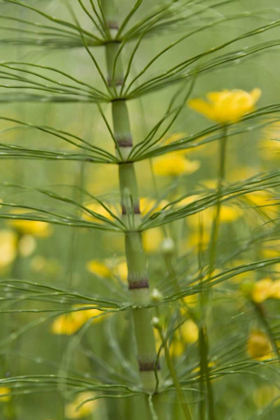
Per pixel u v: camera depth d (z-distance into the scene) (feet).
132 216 1.86
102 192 2.49
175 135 2.18
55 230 2.67
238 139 2.58
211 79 2.88
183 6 1.90
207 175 2.59
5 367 2.23
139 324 1.88
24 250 2.33
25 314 2.41
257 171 2.45
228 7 2.59
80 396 2.19
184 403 1.75
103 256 2.56
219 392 2.13
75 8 2.55
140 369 1.87
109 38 1.94
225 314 2.12
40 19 2.66
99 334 2.30
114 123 1.91
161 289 1.99
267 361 1.85
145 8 2.42
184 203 2.23
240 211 2.16
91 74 2.71
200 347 1.77
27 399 2.24
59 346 2.38
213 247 1.79
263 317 1.77
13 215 1.82
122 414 2.18
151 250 2.35
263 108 1.82
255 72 2.69
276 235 1.93
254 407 2.08
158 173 2.18
